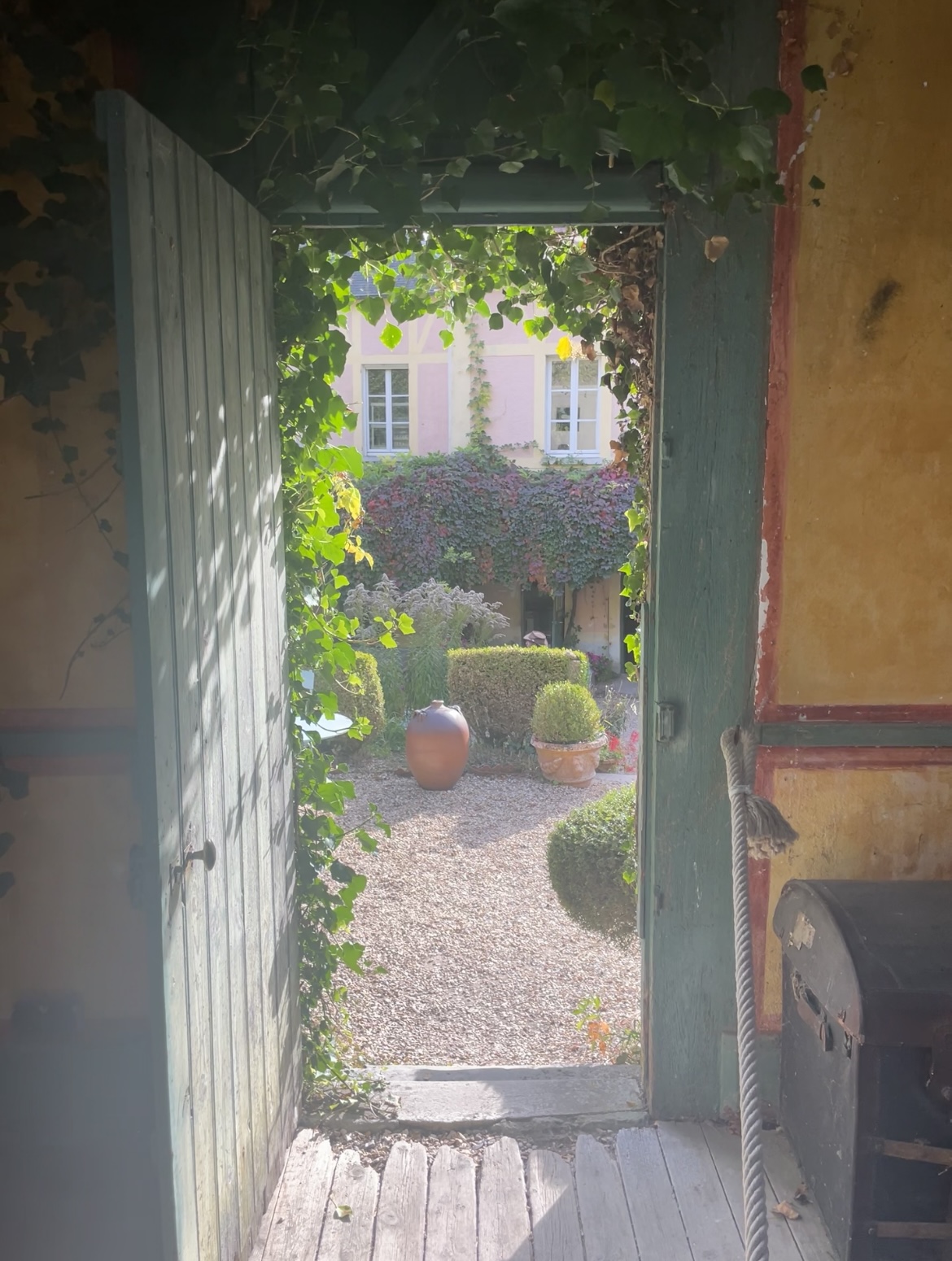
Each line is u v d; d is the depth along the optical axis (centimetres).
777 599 267
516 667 898
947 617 268
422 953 502
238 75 241
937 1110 209
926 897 239
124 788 265
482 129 233
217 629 205
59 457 255
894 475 262
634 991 461
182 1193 180
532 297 322
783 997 264
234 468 219
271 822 257
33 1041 272
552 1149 275
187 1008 184
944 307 255
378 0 242
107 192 243
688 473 262
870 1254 216
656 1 199
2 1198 254
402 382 1303
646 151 198
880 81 246
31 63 238
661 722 272
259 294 244
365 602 1038
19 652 261
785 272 254
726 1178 260
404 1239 240
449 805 757
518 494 1246
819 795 274
